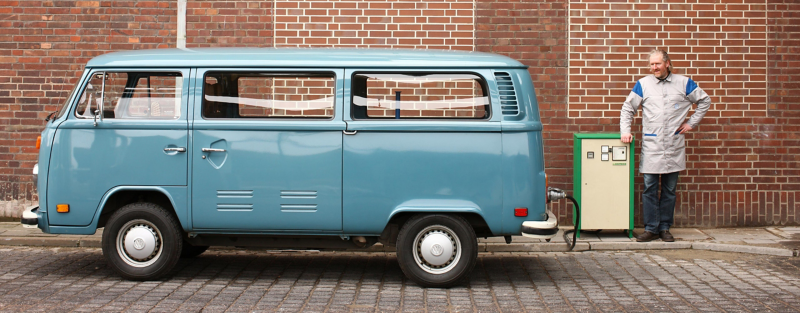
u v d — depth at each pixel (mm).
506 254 7688
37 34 9070
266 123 6043
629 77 8945
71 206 6164
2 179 9117
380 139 6020
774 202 9008
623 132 8031
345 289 6020
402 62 6117
